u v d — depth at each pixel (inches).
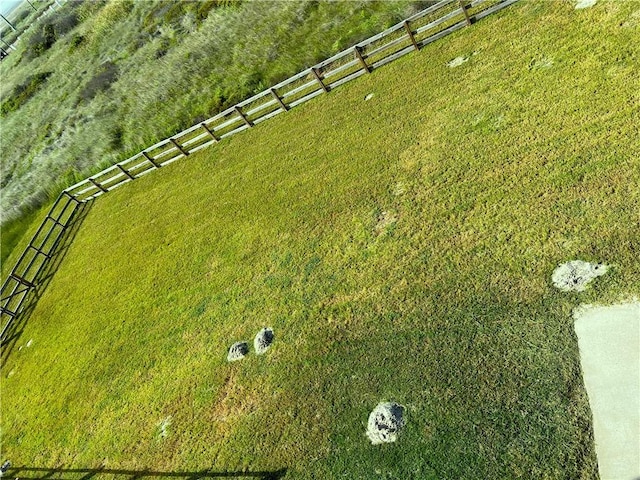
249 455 385.1
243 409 416.5
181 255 631.8
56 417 553.9
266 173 654.5
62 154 1068.5
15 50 1804.9
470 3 620.7
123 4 1445.6
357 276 450.0
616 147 391.2
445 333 367.2
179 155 830.5
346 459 344.5
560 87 472.7
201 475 396.2
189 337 520.1
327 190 561.3
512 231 392.8
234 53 981.2
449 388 339.6
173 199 745.6
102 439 489.4
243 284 530.0
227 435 407.8
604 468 269.1
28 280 834.2
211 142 798.5
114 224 796.0
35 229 973.2
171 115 954.7
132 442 462.9
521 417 306.0
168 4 1298.0
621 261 331.3
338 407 372.8
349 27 834.2
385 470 326.0
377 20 796.6
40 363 649.6
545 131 444.8
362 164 560.4
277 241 548.1
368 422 350.6
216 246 604.1
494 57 564.1
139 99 1053.2
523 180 421.1
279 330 454.9
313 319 442.3
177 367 498.6
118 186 885.8
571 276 340.5
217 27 1086.4
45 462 516.1
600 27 500.4
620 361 296.5
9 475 534.0
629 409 279.3
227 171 715.4
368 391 368.8
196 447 417.4
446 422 326.3
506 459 295.6
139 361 539.2
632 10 489.4
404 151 537.3
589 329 317.1
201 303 547.2
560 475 277.1
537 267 361.4
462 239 414.9
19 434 574.6
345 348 404.2
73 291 727.1
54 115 1221.7
